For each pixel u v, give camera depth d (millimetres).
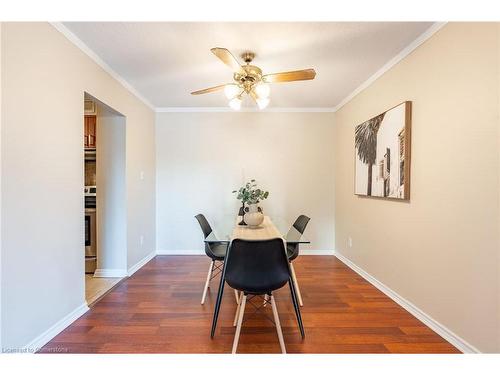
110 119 3166
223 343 1854
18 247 1606
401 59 2410
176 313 2285
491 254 1543
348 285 2951
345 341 1878
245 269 1713
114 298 2588
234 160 4293
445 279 1886
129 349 1782
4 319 1517
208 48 2346
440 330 1936
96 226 3266
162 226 4297
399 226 2455
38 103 1758
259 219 2484
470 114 1666
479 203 1610
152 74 2910
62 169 1992
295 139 4293
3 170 1506
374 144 2873
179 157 4289
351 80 3092
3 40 1507
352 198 3576
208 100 3881
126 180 3197
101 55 2467
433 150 1997
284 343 1847
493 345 1539
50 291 1874
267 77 2232
